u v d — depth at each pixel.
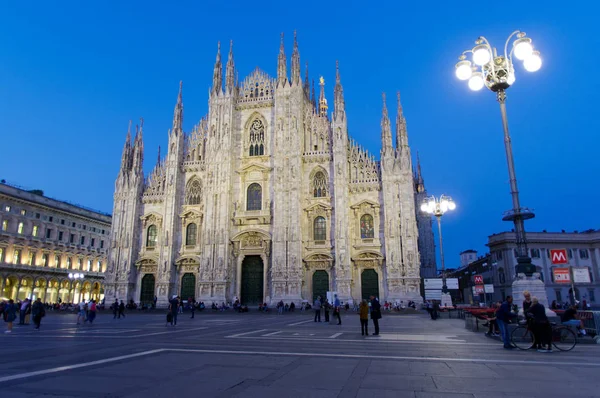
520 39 22.92
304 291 63.12
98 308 64.38
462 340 21.56
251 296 65.81
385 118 66.25
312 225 65.25
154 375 11.80
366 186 65.00
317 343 20.02
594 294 84.62
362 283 62.69
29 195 82.62
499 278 91.56
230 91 71.81
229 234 66.69
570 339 20.42
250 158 70.25
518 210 22.84
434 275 85.62
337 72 68.94
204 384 10.67
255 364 13.68
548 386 10.59
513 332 20.02
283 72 70.50
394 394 9.72
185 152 75.44
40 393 9.65
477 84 25.41
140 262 69.31
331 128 68.88
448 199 39.84
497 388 10.35
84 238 97.25
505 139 23.62
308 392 9.88
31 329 29.72
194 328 30.23
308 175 67.25
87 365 13.42
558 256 23.66
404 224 61.56
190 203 71.12
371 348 18.03
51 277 86.44
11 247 77.88
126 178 72.62
